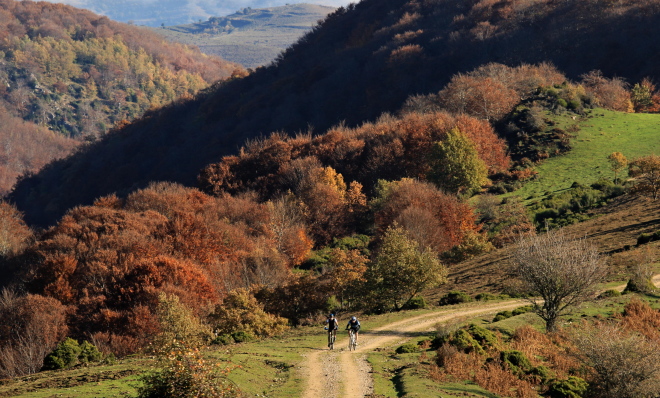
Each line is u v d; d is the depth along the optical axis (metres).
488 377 19.53
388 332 30.12
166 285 47.69
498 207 78.81
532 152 97.94
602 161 86.75
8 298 49.31
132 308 45.78
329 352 25.17
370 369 20.98
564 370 21.14
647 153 85.50
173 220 69.19
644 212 53.94
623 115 109.25
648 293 30.75
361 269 44.22
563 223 64.06
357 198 93.12
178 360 14.09
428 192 75.56
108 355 29.44
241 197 97.31
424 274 38.25
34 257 66.12
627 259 38.28
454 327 25.67
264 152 112.62
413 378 19.14
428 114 109.88
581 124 105.62
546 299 26.08
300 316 44.50
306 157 104.94
